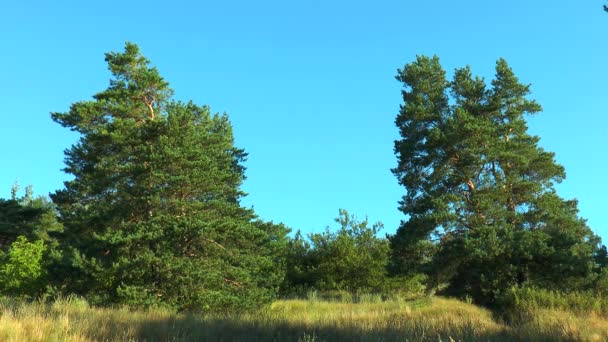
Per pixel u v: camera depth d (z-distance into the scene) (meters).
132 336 9.29
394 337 9.99
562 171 35.97
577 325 11.41
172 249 24.39
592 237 39.78
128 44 33.22
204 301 22.58
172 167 26.34
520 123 35.56
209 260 25.27
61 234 33.38
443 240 32.78
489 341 9.65
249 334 10.70
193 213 26.05
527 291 25.22
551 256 29.64
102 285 22.83
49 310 12.51
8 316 9.64
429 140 33.88
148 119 28.58
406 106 36.25
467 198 33.84
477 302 31.45
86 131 32.41
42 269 24.69
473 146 32.91
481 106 35.97
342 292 38.84
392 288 38.75
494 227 31.53
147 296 22.05
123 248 23.77
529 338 10.24
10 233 43.59
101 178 28.80
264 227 35.44
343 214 45.50
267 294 26.80
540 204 33.56
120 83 32.75
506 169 34.50
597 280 29.28
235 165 41.22
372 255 42.53
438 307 28.02
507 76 36.59
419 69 37.44
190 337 9.79
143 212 26.41
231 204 28.14
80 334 8.87
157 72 32.47
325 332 10.91
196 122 36.16
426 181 34.94
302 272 42.81
